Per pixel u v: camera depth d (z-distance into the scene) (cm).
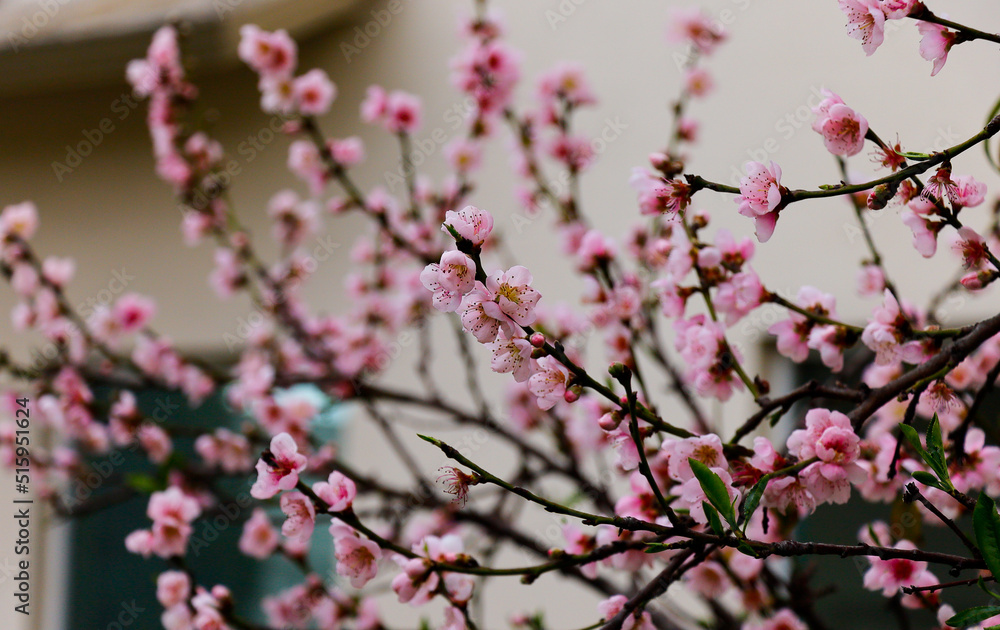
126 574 374
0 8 367
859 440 169
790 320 182
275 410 278
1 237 286
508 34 360
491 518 250
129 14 345
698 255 182
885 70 297
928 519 185
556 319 271
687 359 180
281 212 333
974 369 192
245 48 267
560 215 290
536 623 234
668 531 165
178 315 390
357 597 241
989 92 281
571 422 266
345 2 364
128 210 405
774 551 164
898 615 195
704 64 327
